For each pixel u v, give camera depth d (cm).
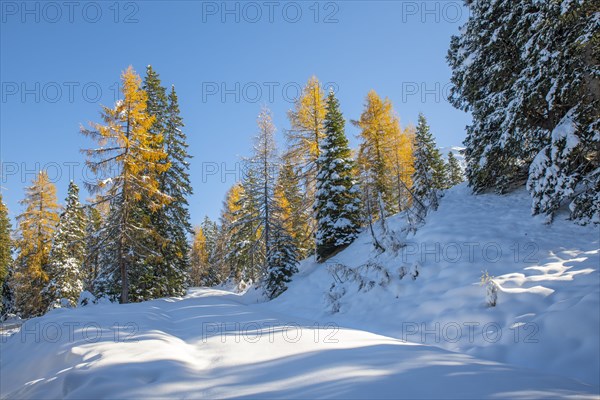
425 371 394
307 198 2252
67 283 2631
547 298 625
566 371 443
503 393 317
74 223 2834
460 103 1573
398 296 947
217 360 501
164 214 2308
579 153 947
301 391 346
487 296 684
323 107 2262
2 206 3206
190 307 1320
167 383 386
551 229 991
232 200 3650
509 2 1206
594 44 867
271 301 1550
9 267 3331
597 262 730
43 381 459
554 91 966
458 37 1598
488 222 1140
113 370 420
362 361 449
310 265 1909
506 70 1247
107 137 1772
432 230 1200
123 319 888
